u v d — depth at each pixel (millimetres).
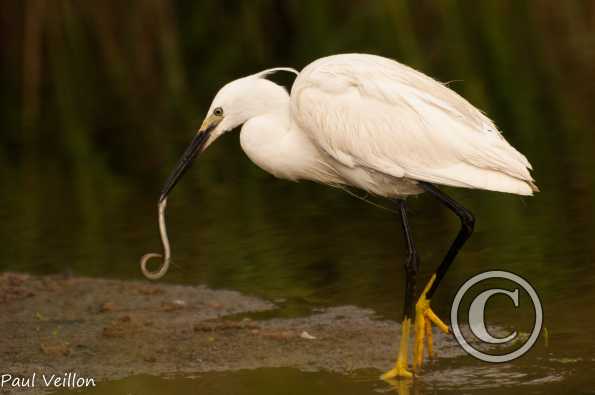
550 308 10758
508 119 18609
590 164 15742
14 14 24828
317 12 23875
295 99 10367
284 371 9672
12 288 12203
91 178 17172
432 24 24578
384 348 10172
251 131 10594
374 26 22969
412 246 10008
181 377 9633
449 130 9781
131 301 11758
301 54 23703
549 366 9484
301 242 13492
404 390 9156
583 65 21969
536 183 15117
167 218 14836
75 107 22016
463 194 15180
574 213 13727
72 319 11289
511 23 24953
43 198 16172
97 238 14148
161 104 21656
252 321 11016
